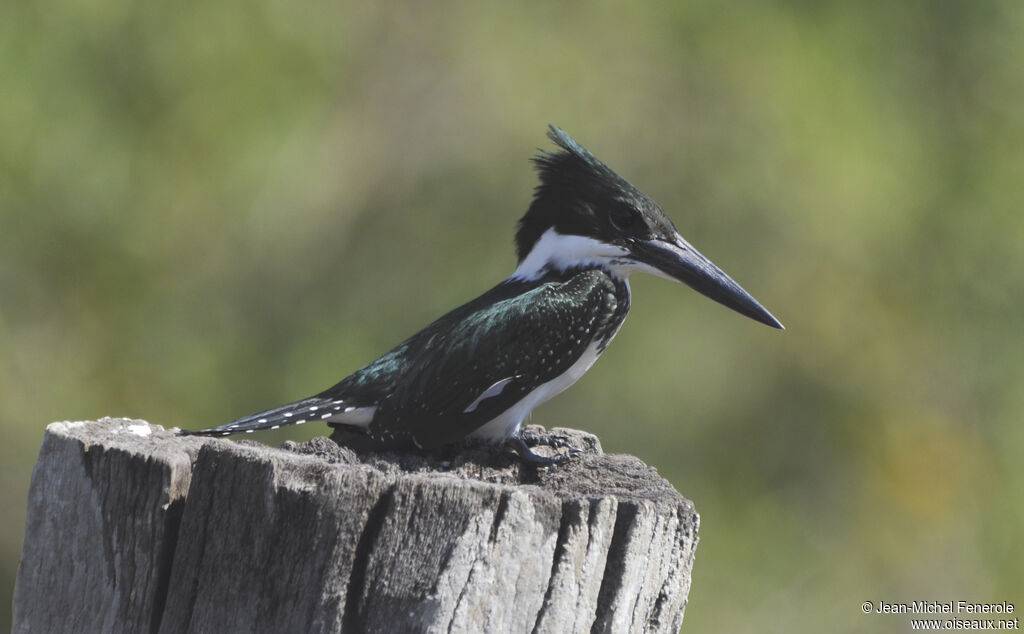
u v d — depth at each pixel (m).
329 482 4.09
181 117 12.37
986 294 13.93
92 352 12.48
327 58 13.07
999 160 14.33
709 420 12.37
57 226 12.13
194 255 12.80
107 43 12.08
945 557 12.99
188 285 12.84
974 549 13.22
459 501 4.14
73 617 4.36
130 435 4.70
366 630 4.09
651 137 12.75
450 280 13.20
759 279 12.53
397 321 13.20
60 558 4.39
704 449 12.44
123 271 12.49
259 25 12.64
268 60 12.74
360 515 4.08
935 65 14.35
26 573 4.43
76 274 12.34
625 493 4.86
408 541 4.11
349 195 13.39
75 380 12.39
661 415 12.28
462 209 13.26
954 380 13.51
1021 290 13.85
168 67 12.28
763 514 12.59
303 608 4.08
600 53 12.98
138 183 12.31
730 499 12.50
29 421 12.28
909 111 14.06
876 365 12.80
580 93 12.91
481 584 4.14
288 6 12.87
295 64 12.90
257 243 12.99
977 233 14.06
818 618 12.48
